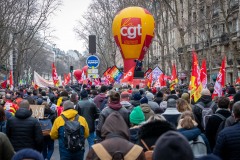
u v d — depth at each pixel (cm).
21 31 5069
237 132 603
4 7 4331
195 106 988
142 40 2853
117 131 482
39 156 377
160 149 313
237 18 4706
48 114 1146
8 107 1232
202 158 306
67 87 2392
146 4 5131
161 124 511
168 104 860
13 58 8475
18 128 822
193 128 623
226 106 827
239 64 4725
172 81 2294
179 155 306
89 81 2917
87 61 2358
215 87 1330
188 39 6419
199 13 4916
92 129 1166
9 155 648
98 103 1432
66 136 815
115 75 2717
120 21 2861
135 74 2570
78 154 828
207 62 5419
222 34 5059
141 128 516
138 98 1094
